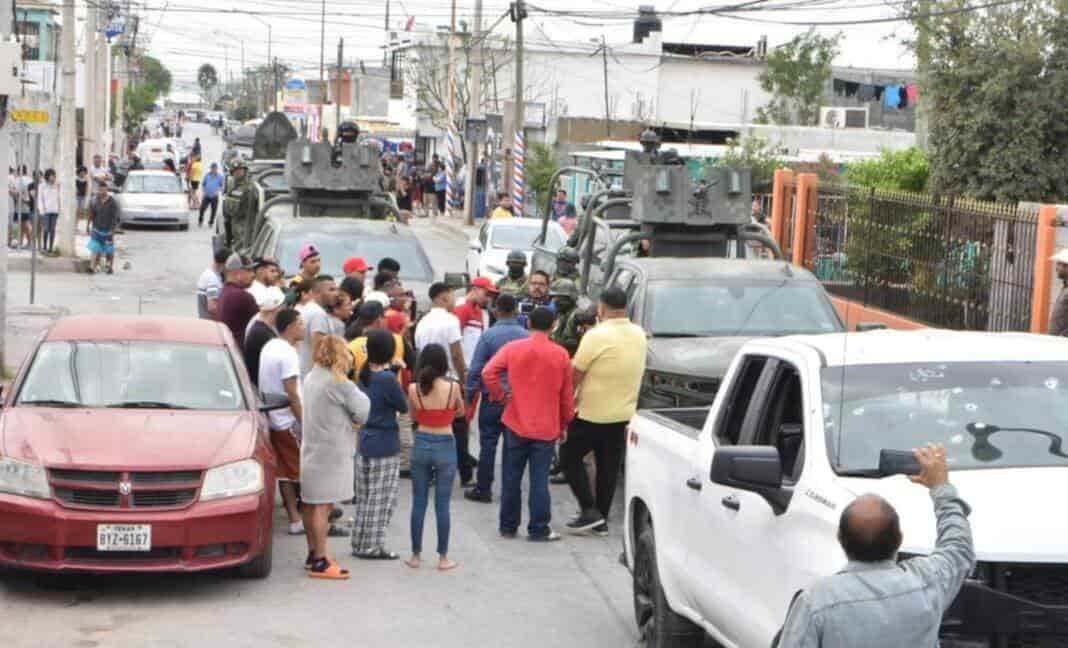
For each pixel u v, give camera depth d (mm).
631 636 9469
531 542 12156
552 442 12078
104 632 9141
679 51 74812
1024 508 5855
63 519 9555
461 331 15312
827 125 56719
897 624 4648
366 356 12148
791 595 6359
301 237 19328
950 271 19641
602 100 68938
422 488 11141
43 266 32031
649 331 14164
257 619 9555
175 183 45750
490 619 9789
